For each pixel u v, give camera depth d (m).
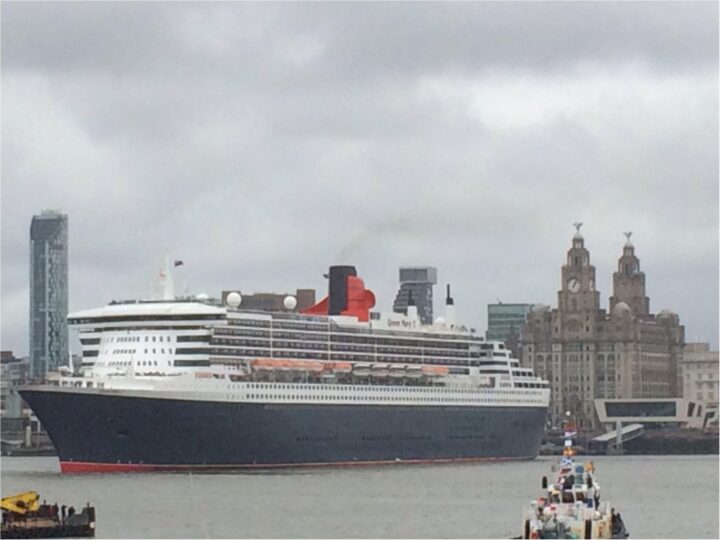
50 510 191.62
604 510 147.75
